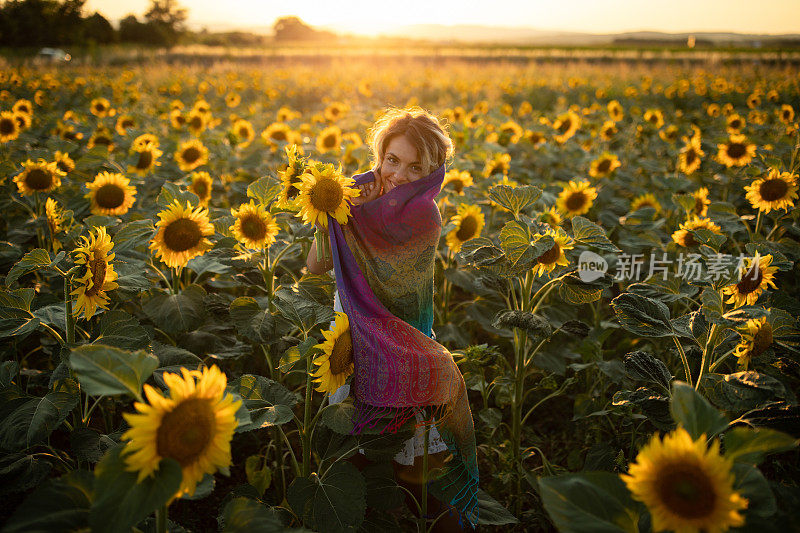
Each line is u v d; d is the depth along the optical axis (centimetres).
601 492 124
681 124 938
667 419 187
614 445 259
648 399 192
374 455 195
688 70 2325
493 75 2233
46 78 1301
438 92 1662
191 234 232
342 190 195
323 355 189
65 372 192
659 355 314
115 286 199
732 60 2759
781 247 316
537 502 254
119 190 306
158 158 496
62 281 274
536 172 629
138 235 230
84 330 227
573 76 2098
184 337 260
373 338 194
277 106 1327
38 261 192
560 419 330
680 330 206
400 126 198
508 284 266
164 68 2145
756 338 182
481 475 287
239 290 374
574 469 272
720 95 1448
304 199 194
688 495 110
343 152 529
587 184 342
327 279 253
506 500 262
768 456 260
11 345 274
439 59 3147
